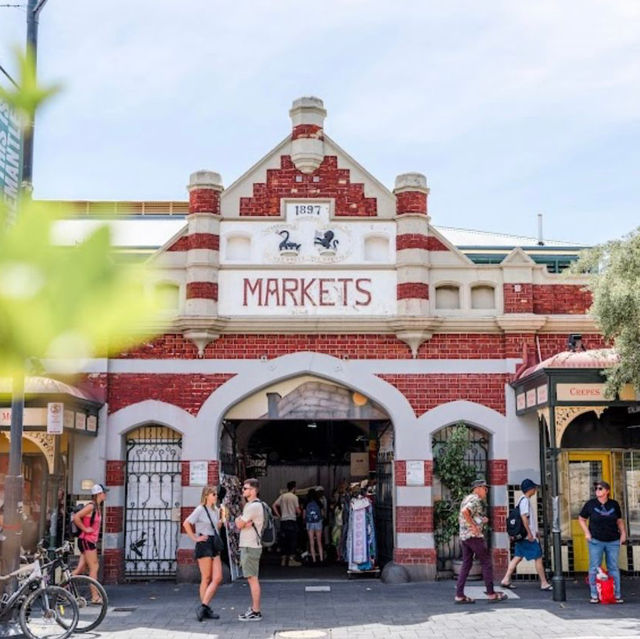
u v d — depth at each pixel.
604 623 11.91
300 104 17.73
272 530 13.09
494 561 16.62
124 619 12.55
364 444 24.67
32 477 17.39
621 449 17.30
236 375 17.08
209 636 11.26
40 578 11.09
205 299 17.00
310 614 12.93
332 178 17.67
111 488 16.73
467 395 17.12
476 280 17.45
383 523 17.94
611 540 13.72
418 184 17.50
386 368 17.16
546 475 16.52
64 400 14.77
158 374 17.05
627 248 14.09
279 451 24.88
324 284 17.34
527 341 17.23
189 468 16.78
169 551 16.95
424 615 12.74
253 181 17.66
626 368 13.39
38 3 9.60
